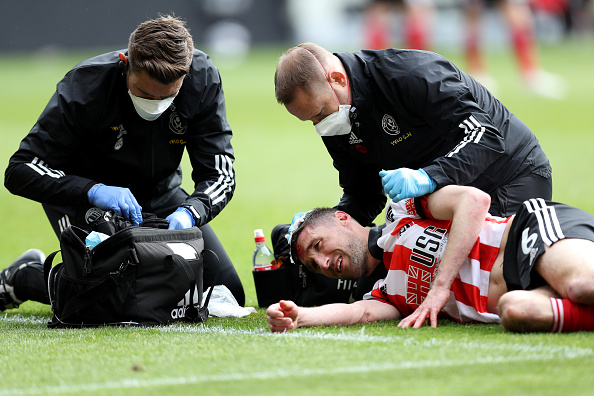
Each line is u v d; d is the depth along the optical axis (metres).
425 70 14.98
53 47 108.56
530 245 12.78
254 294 19.20
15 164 16.00
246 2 121.81
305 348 11.86
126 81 15.97
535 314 12.08
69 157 16.44
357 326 13.84
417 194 13.96
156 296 14.67
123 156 16.89
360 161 17.06
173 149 17.17
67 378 10.71
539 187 16.11
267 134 56.72
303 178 40.28
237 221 29.45
